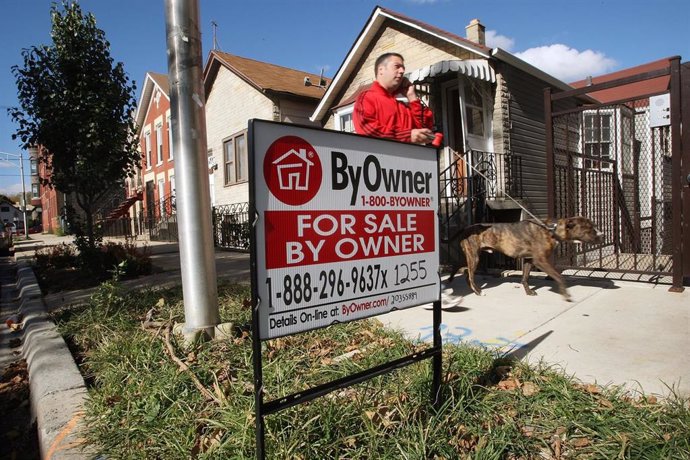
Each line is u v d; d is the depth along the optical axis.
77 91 7.77
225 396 2.50
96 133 7.68
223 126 15.94
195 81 3.63
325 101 12.33
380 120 3.51
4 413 3.08
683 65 4.78
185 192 3.58
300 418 2.17
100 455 2.04
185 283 3.62
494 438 2.04
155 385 2.67
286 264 1.74
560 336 3.51
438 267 2.37
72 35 7.75
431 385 2.45
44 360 3.30
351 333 3.70
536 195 9.42
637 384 2.58
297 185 1.77
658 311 4.14
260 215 1.66
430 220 2.33
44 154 8.37
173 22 3.56
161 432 2.19
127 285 6.74
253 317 1.64
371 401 2.36
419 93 8.80
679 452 1.88
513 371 2.75
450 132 9.38
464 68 7.75
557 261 7.14
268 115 13.69
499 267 7.35
